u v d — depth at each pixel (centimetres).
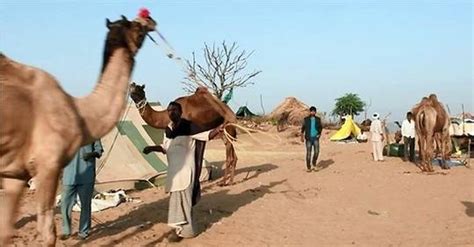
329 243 939
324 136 4169
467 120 2411
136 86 1030
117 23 722
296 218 1144
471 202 1302
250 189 1512
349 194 1439
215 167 1936
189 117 1119
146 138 1584
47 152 621
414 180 1680
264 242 945
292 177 1789
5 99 595
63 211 902
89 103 689
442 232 1007
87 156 887
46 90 629
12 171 627
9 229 632
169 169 928
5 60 612
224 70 3042
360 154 2647
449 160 2070
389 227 1061
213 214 1166
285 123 4625
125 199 1282
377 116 2308
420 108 1923
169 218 927
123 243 908
